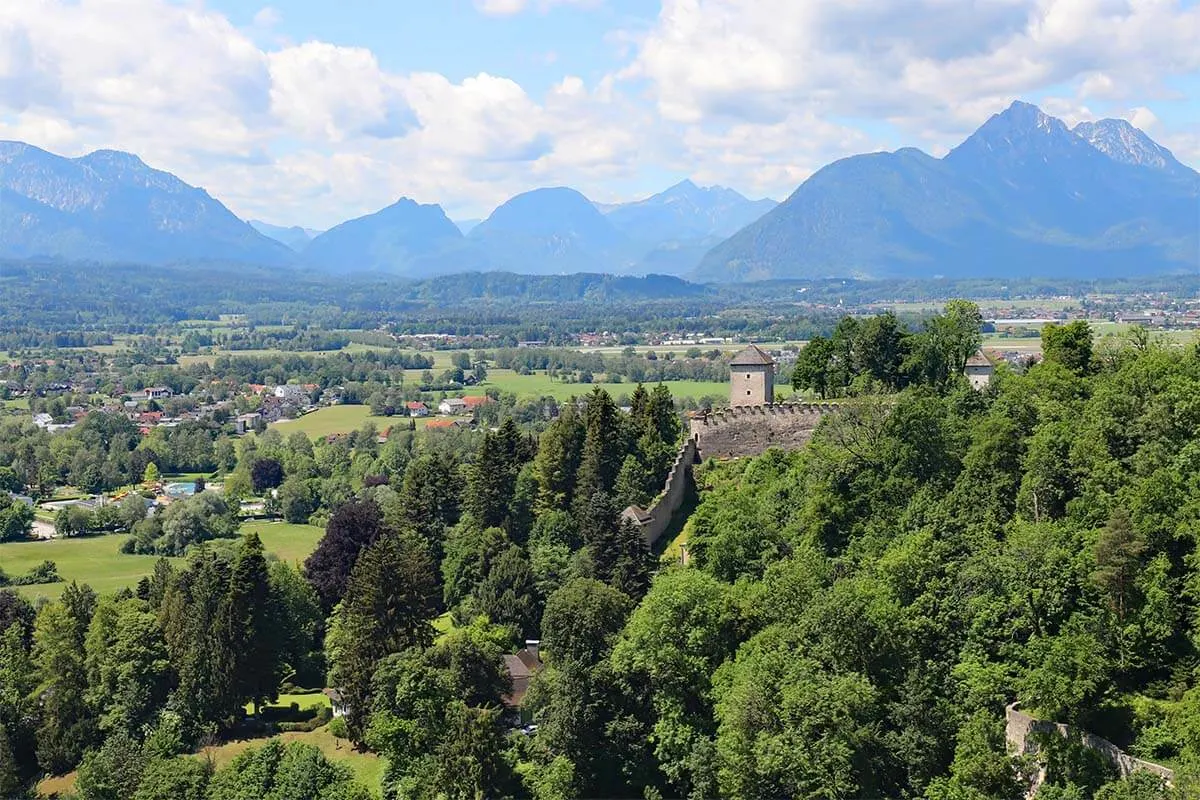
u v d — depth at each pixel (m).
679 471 153.00
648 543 140.62
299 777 106.69
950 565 98.44
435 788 101.00
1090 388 124.94
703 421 161.25
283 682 147.62
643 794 99.88
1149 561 89.56
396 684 115.50
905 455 121.00
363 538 167.50
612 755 101.44
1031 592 89.06
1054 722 82.62
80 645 136.00
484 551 151.38
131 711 129.38
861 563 107.00
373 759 119.75
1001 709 86.62
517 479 165.12
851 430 130.25
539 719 110.94
